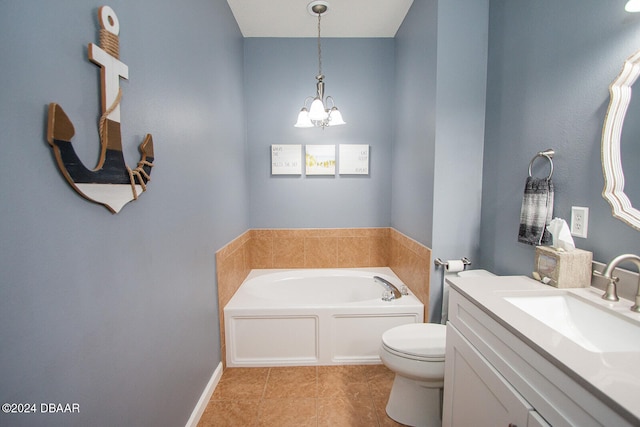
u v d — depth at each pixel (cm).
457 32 166
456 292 113
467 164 172
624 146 94
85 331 72
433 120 172
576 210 111
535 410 70
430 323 172
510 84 148
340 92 255
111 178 80
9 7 54
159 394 108
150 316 102
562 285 106
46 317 62
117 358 84
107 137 78
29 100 58
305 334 192
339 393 167
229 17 204
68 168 65
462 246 177
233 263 209
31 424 59
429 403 142
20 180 56
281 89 253
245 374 184
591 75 104
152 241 104
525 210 132
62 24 65
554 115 121
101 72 77
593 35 103
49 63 62
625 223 93
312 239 266
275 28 236
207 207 160
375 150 260
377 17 221
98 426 77
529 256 137
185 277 132
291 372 186
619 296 95
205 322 157
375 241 268
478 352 97
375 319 191
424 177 187
